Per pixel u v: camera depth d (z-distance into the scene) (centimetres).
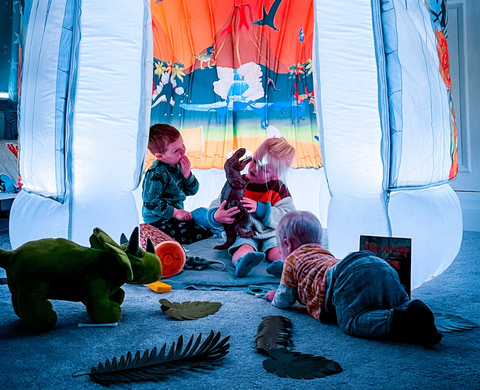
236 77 343
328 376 121
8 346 142
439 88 226
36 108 233
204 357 131
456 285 216
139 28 222
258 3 334
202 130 341
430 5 236
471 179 378
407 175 206
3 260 159
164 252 221
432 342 141
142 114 222
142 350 140
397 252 172
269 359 130
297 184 338
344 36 205
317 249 183
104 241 163
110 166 220
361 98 204
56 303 189
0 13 441
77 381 118
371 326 146
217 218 263
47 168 228
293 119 343
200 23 333
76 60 212
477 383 117
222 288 211
